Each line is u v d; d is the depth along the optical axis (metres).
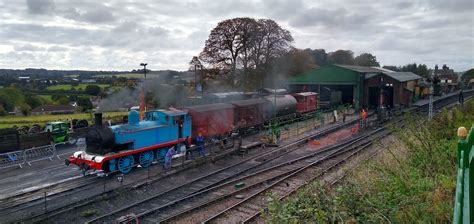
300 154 24.05
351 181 11.16
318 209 8.42
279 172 19.52
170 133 22.97
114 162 19.08
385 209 8.27
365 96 46.31
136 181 17.84
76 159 19.06
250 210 13.78
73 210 14.14
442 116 18.25
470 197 4.95
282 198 14.70
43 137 25.17
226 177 18.53
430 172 11.38
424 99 58.66
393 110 40.34
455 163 11.64
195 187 17.19
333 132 32.16
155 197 15.56
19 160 22.23
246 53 51.28
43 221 13.07
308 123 37.09
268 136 27.72
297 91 51.31
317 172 18.97
